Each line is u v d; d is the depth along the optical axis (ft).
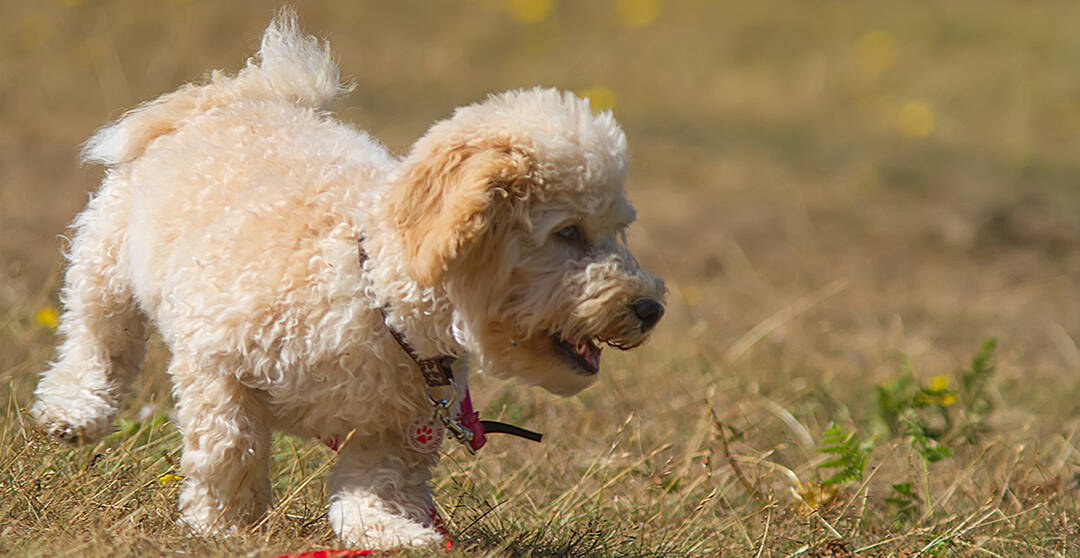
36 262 44.70
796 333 48.01
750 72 93.91
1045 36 108.27
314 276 21.75
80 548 20.67
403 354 22.35
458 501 27.61
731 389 39.24
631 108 82.48
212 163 24.76
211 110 27.17
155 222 24.61
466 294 21.77
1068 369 45.44
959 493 31.50
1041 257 61.87
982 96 94.84
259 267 22.02
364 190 23.21
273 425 23.86
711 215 63.41
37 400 28.48
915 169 75.66
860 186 71.36
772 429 35.70
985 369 36.45
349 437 22.33
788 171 72.95
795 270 57.31
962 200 69.56
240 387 22.75
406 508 23.82
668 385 39.55
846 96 91.91
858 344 47.65
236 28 78.59
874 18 107.86
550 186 21.84
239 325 21.94
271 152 24.71
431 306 21.76
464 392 24.31
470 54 86.79
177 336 23.17
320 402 22.48
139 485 25.04
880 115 89.25
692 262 56.95
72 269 28.14
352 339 21.74
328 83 28.89
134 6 78.59
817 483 30.50
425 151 21.74
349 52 81.92
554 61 88.53
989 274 59.36
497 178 21.31
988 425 36.70
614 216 22.59
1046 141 87.20
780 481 32.19
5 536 21.74
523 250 22.09
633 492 30.45
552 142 21.74
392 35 86.58
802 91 91.71
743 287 54.44
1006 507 30.50
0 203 50.83
